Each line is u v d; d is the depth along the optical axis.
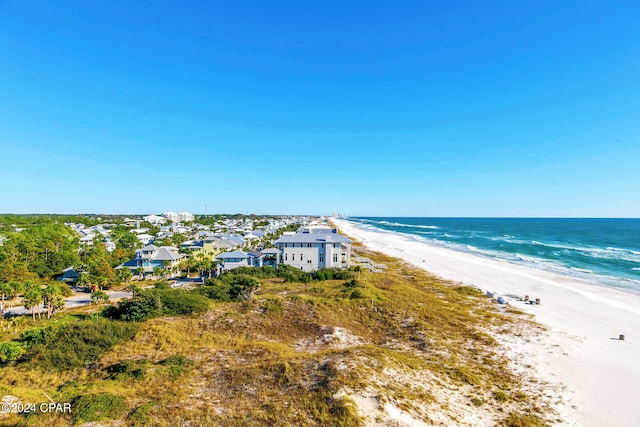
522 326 42.47
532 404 25.05
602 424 23.08
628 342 38.31
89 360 30.12
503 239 166.62
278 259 73.81
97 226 192.75
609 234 187.00
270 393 23.06
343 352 29.64
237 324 39.06
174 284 67.50
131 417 19.77
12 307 50.16
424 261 98.50
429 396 23.97
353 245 133.62
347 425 19.20
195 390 23.81
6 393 21.98
